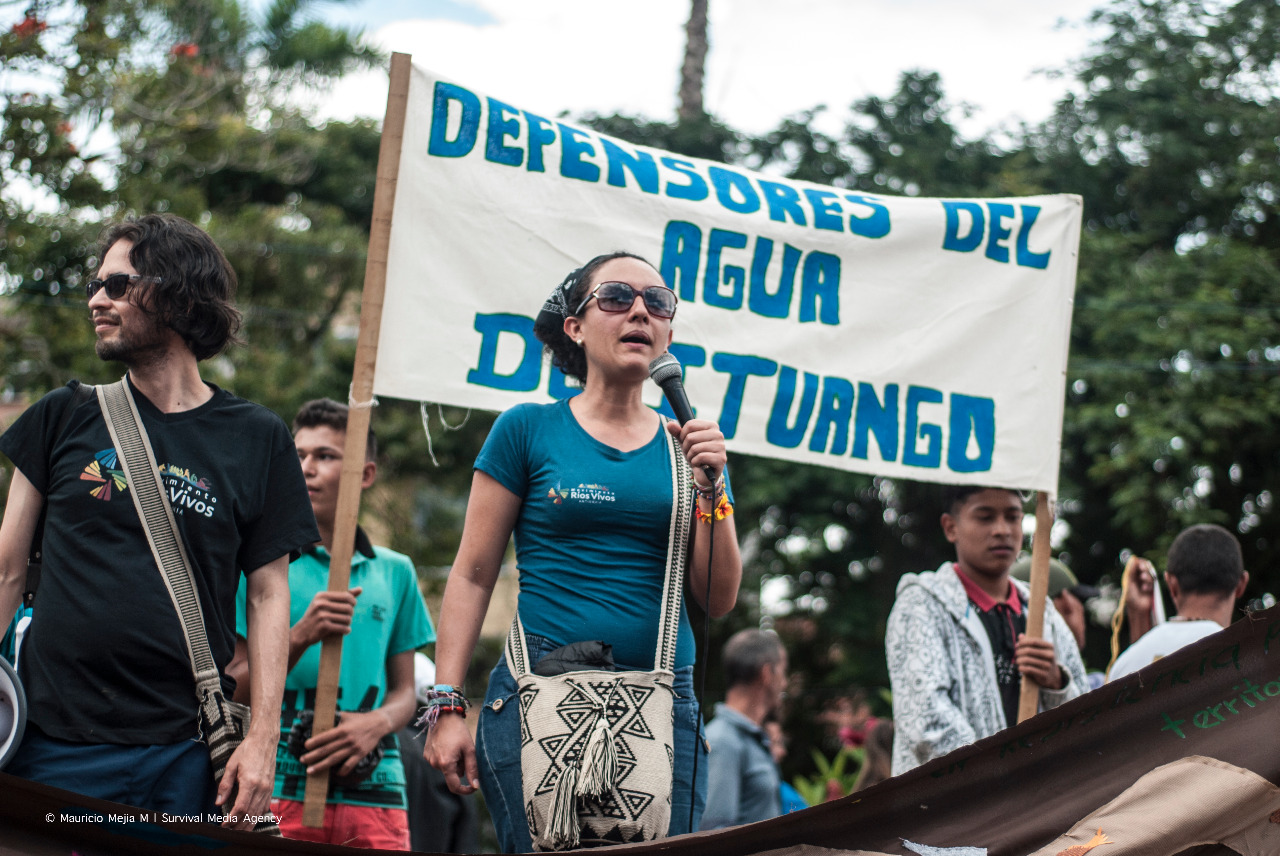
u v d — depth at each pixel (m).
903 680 4.21
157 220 3.04
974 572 4.46
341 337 16.59
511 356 3.92
